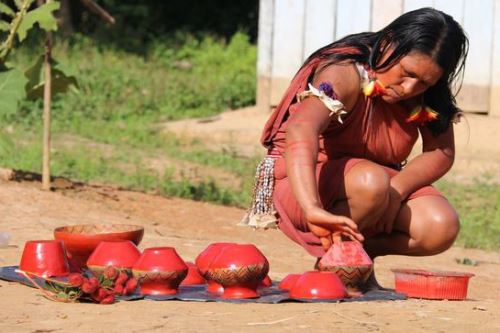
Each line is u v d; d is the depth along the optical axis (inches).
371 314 305.1
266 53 1074.7
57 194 610.5
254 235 609.6
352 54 339.3
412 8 992.2
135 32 1605.6
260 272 324.8
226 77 1346.0
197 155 936.9
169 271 327.6
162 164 879.1
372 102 342.3
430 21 326.3
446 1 983.6
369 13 1010.1
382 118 348.2
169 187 745.6
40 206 572.1
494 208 776.9
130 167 856.9
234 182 830.5
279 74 1066.7
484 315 312.5
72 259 366.0
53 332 274.2
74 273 335.9
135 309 306.3
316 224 308.7
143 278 328.5
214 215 655.1
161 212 640.4
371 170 335.0
